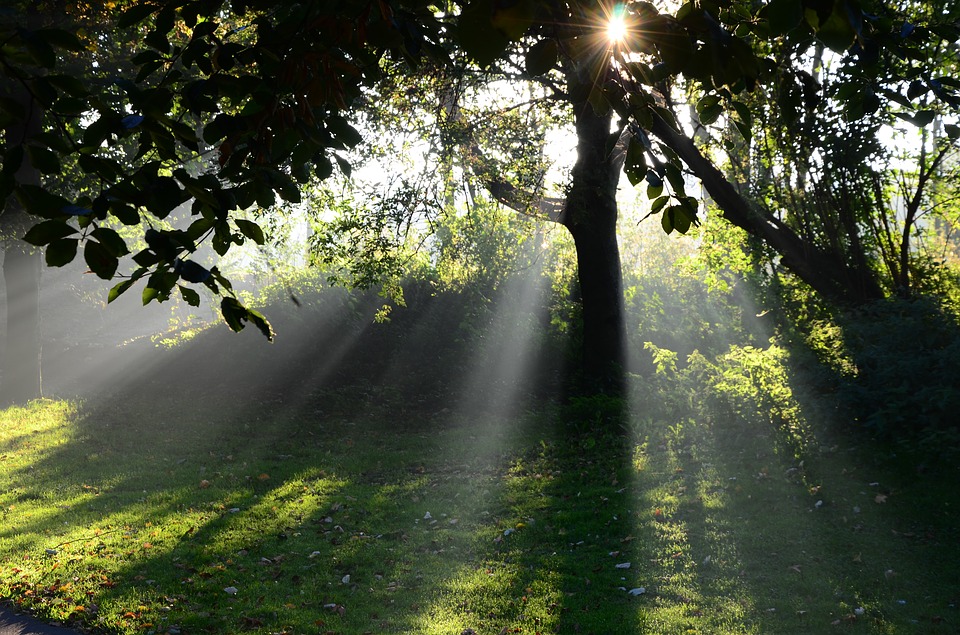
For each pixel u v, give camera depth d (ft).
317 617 22.06
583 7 7.22
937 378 31.32
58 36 7.73
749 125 10.16
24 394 63.05
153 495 36.17
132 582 25.26
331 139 10.00
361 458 42.55
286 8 10.55
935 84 10.09
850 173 39.93
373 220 44.75
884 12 12.10
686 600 21.97
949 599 20.54
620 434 40.29
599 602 22.22
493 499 33.19
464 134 44.11
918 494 26.91
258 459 43.14
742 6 9.52
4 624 22.53
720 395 37.58
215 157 30.17
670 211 9.61
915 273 42.50
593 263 49.49
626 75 9.52
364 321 61.77
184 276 7.93
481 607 22.36
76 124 27.66
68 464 43.06
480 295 59.88
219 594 24.03
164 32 10.00
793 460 31.58
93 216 7.70
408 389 56.29
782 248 43.91
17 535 31.01
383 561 26.55
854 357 34.78
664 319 55.21
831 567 23.12
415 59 9.61
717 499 29.30
